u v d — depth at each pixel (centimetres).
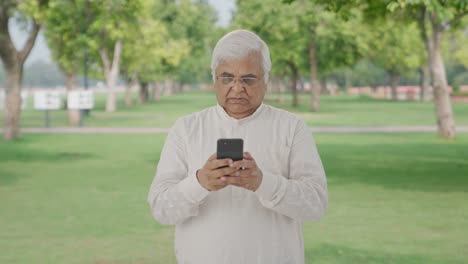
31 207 944
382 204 949
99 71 4588
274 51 4134
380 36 4844
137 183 1187
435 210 901
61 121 3334
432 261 631
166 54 5334
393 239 725
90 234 759
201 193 235
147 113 4212
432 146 1870
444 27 2098
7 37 2130
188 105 5694
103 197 1030
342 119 3378
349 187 1118
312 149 262
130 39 4391
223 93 249
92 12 2886
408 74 7275
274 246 251
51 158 1627
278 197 235
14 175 1312
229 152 224
